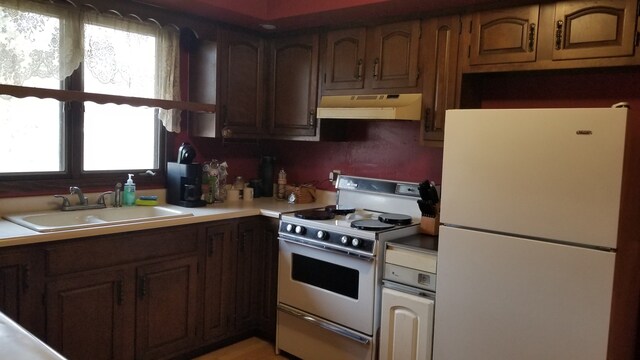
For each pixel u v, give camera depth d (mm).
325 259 2863
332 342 2867
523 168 2074
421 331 2447
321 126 3357
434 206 2805
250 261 3287
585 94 2617
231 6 3059
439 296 2359
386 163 3391
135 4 2902
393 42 2990
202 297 3020
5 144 2684
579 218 1954
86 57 2865
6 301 2188
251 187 3812
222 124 3375
